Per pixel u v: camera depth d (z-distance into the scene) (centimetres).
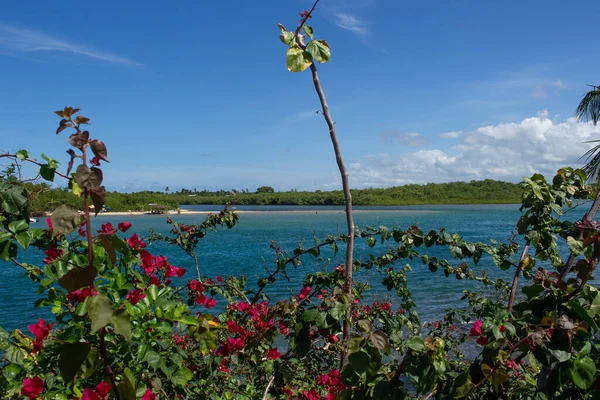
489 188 13338
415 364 173
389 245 1967
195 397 279
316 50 220
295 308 243
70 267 217
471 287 1289
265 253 2253
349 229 229
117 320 138
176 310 222
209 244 2772
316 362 347
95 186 138
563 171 302
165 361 226
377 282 1168
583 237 226
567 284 196
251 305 347
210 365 268
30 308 1174
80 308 162
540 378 238
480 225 4044
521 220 295
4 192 219
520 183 295
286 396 300
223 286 436
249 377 348
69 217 137
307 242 1952
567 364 176
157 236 475
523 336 184
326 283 346
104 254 223
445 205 11944
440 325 527
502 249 344
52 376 221
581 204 304
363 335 175
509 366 170
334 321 199
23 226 220
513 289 295
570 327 168
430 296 1224
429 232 351
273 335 238
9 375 216
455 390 171
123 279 214
